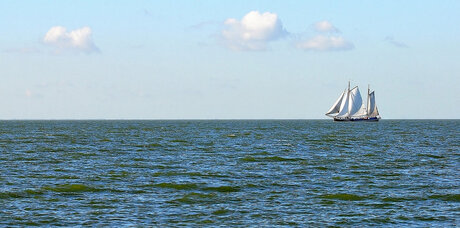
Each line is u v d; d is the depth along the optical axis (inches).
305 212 1411.2
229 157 2810.0
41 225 1268.5
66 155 2861.7
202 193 1667.1
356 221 1323.8
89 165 2393.0
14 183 1824.6
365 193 1675.7
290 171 2207.2
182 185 1814.7
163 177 2012.8
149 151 3196.4
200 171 2197.3
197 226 1269.7
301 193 1673.2
